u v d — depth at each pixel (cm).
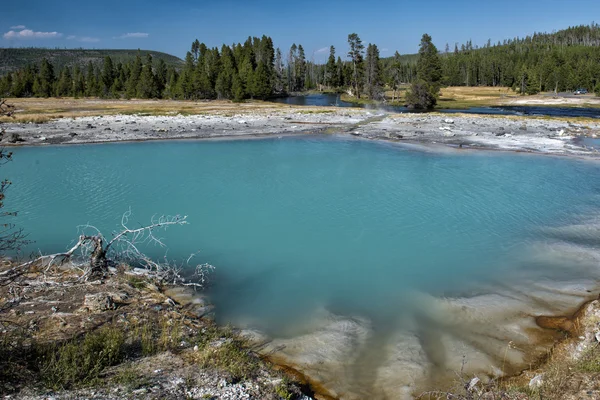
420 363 800
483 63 14300
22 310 895
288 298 1088
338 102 8881
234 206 1845
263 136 3706
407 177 2309
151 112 5741
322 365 803
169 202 1903
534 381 702
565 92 10919
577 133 3644
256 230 1577
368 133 3788
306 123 4450
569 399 627
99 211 1781
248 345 863
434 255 1351
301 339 890
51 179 2281
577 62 12044
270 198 1955
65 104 7831
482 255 1343
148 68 10250
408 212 1759
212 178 2302
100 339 754
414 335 896
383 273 1231
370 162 2680
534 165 2569
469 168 2505
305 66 14688
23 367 646
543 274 1188
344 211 1775
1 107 691
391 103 8294
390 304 1050
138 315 915
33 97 10856
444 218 1681
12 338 745
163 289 1107
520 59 13638
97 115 5197
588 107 7438
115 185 2166
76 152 3020
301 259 1334
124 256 1320
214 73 10144
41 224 1617
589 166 2530
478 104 8069
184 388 652
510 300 1042
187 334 859
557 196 1948
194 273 1227
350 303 1058
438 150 3033
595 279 1141
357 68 9781
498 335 894
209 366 732
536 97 9569
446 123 4291
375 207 1823
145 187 2131
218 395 644
